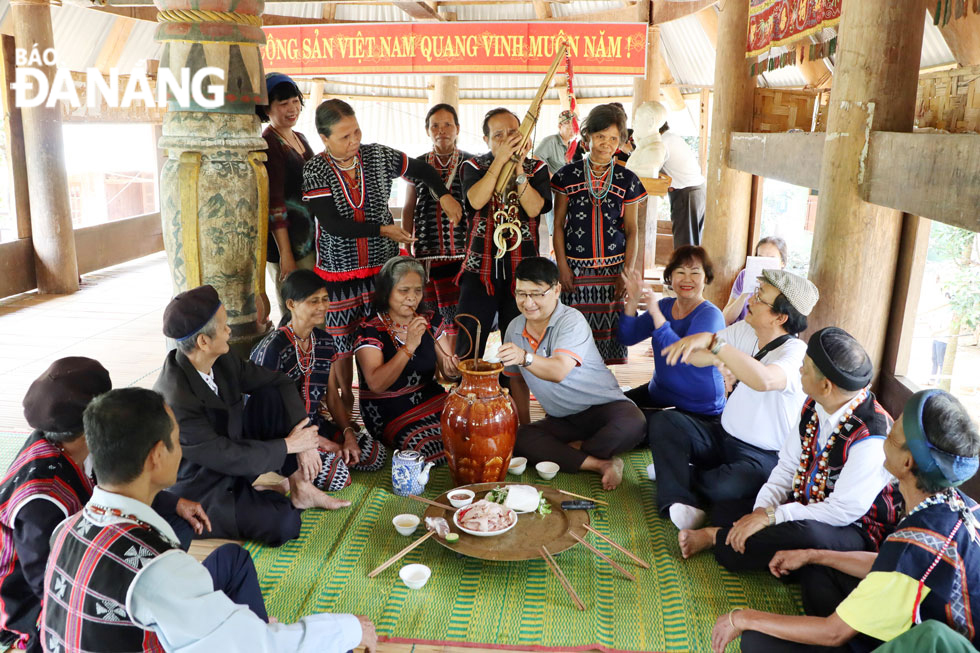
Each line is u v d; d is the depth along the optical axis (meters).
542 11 8.91
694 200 7.14
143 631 1.59
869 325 3.40
